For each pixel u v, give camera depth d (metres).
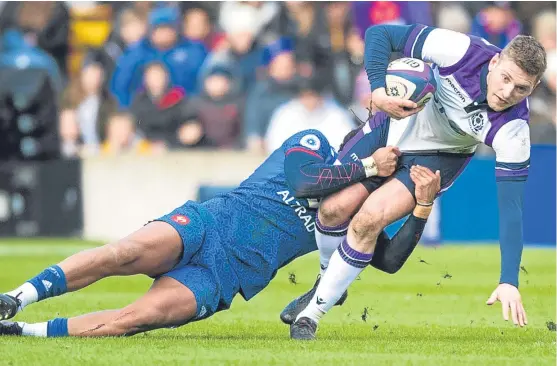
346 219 17.67
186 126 43.84
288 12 46.75
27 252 37.03
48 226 42.38
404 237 17.83
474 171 39.91
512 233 16.69
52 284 16.75
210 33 48.06
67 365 14.23
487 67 16.80
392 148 17.41
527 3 49.19
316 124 42.53
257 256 17.88
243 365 14.41
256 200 17.97
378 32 17.59
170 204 41.56
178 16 48.53
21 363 14.33
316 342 17.08
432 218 39.69
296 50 44.25
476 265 33.62
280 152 18.41
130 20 48.47
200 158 41.44
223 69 43.97
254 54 46.50
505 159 16.89
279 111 42.72
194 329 19.12
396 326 20.23
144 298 17.03
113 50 47.97
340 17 47.12
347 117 43.22
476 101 16.95
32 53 46.09
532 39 16.33
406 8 48.06
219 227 17.73
